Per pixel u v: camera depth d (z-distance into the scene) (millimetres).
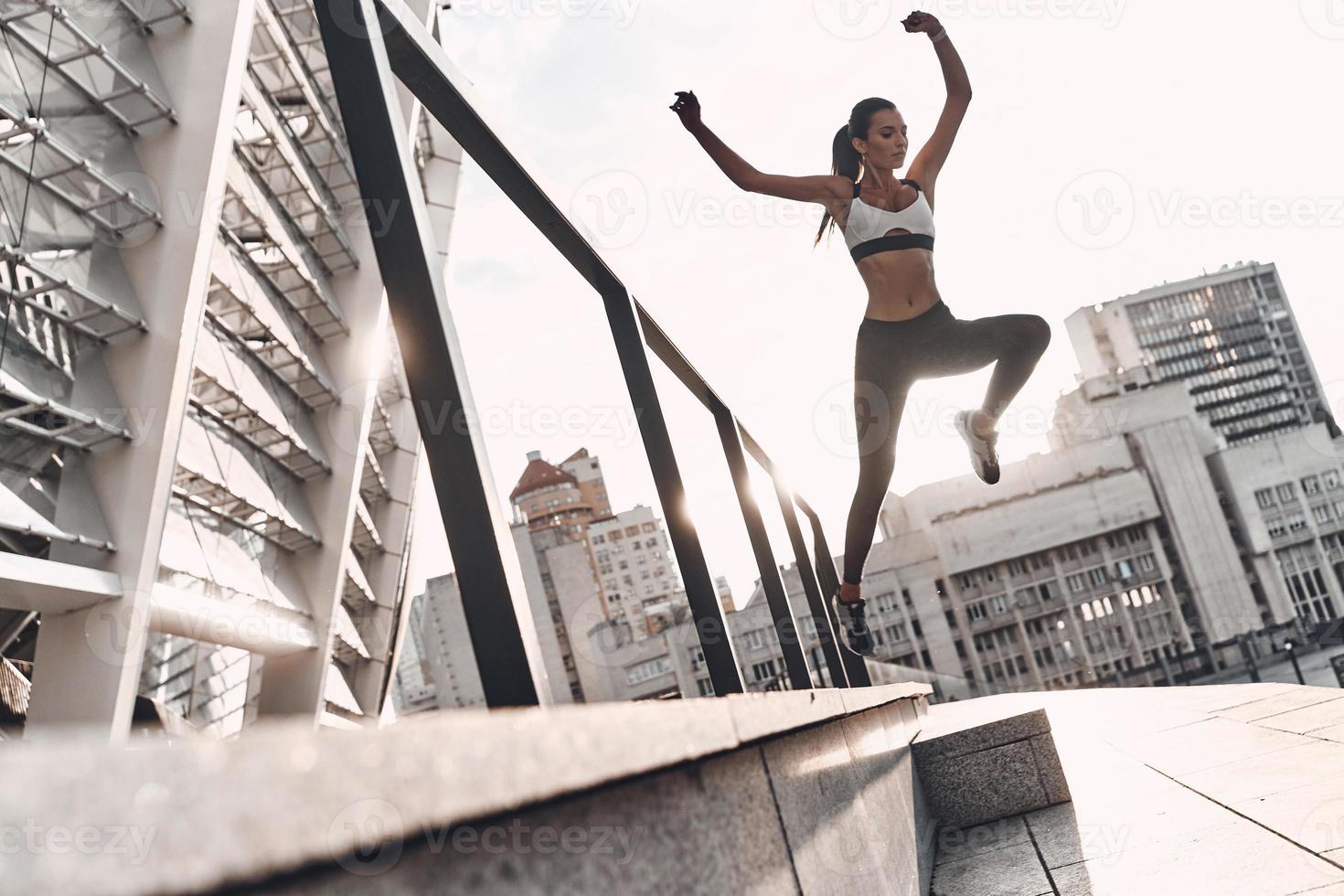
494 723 592
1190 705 8422
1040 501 120500
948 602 118250
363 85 1302
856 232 2955
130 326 11086
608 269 2500
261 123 15586
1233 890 2740
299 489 18297
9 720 15023
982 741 5059
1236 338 169625
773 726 1446
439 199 23969
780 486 5809
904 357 2975
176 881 307
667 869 902
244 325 15906
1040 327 2857
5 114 9648
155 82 11719
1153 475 121375
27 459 9891
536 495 132875
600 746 755
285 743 393
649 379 2627
